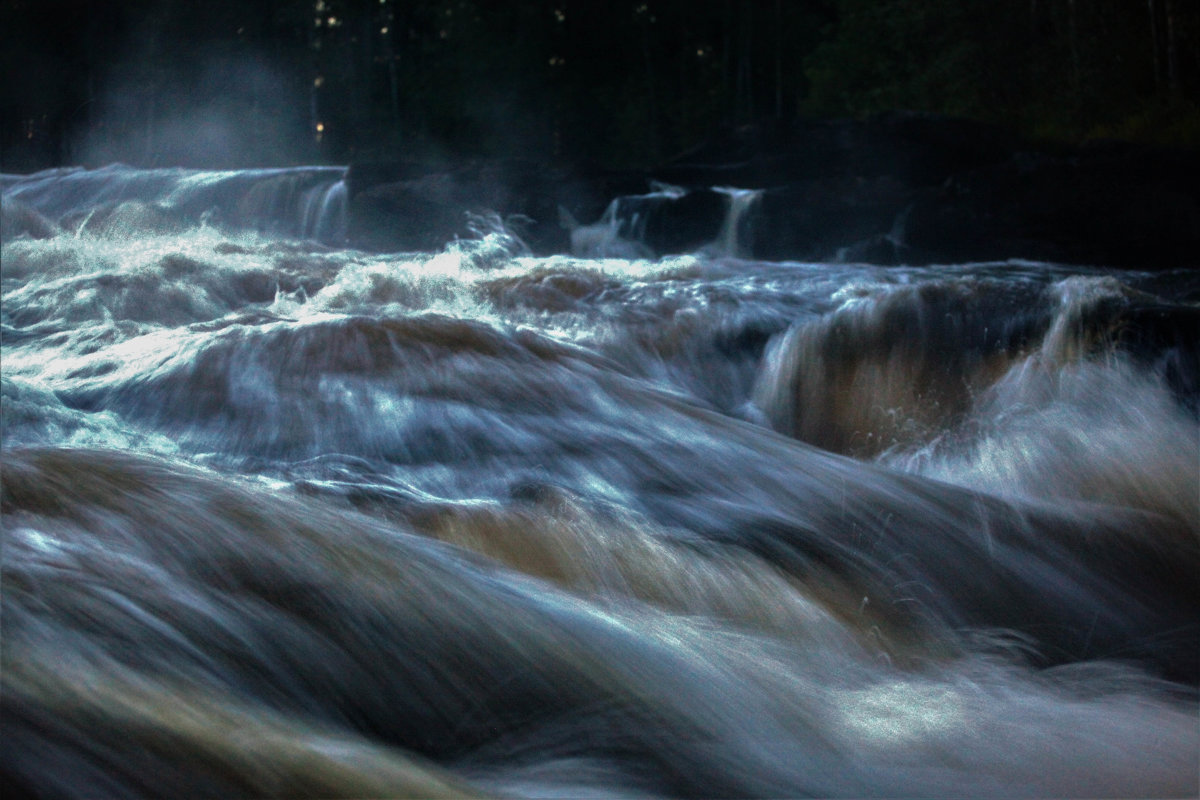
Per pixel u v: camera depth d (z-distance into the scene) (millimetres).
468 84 48125
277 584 3344
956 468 6801
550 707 3248
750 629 4121
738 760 3223
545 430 6102
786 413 8000
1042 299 7977
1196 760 3527
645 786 3062
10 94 35000
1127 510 5609
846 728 3545
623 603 3959
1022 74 30141
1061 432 6684
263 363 6770
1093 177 16812
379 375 6664
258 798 2406
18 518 3447
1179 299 10641
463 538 4367
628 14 49375
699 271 11078
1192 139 21953
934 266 13328
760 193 16984
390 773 2652
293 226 17031
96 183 18938
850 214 17062
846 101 36000
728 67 48844
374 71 50562
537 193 15578
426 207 14836
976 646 4465
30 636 2756
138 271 10039
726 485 5477
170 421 6137
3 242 13305
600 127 50906
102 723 2463
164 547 3412
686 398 6922
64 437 5781
